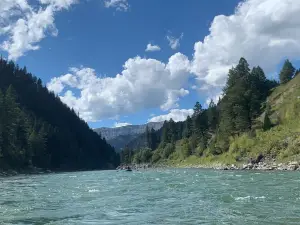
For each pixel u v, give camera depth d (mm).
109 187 40406
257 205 20828
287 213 17953
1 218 19062
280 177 44812
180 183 41188
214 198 25266
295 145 71938
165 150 174500
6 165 105312
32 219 18688
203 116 148625
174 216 18719
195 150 141125
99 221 17906
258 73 131875
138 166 195500
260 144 84688
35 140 147875
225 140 104812
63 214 20266
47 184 49469
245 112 97812
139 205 23578
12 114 113812
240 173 60406
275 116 97000
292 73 120062
